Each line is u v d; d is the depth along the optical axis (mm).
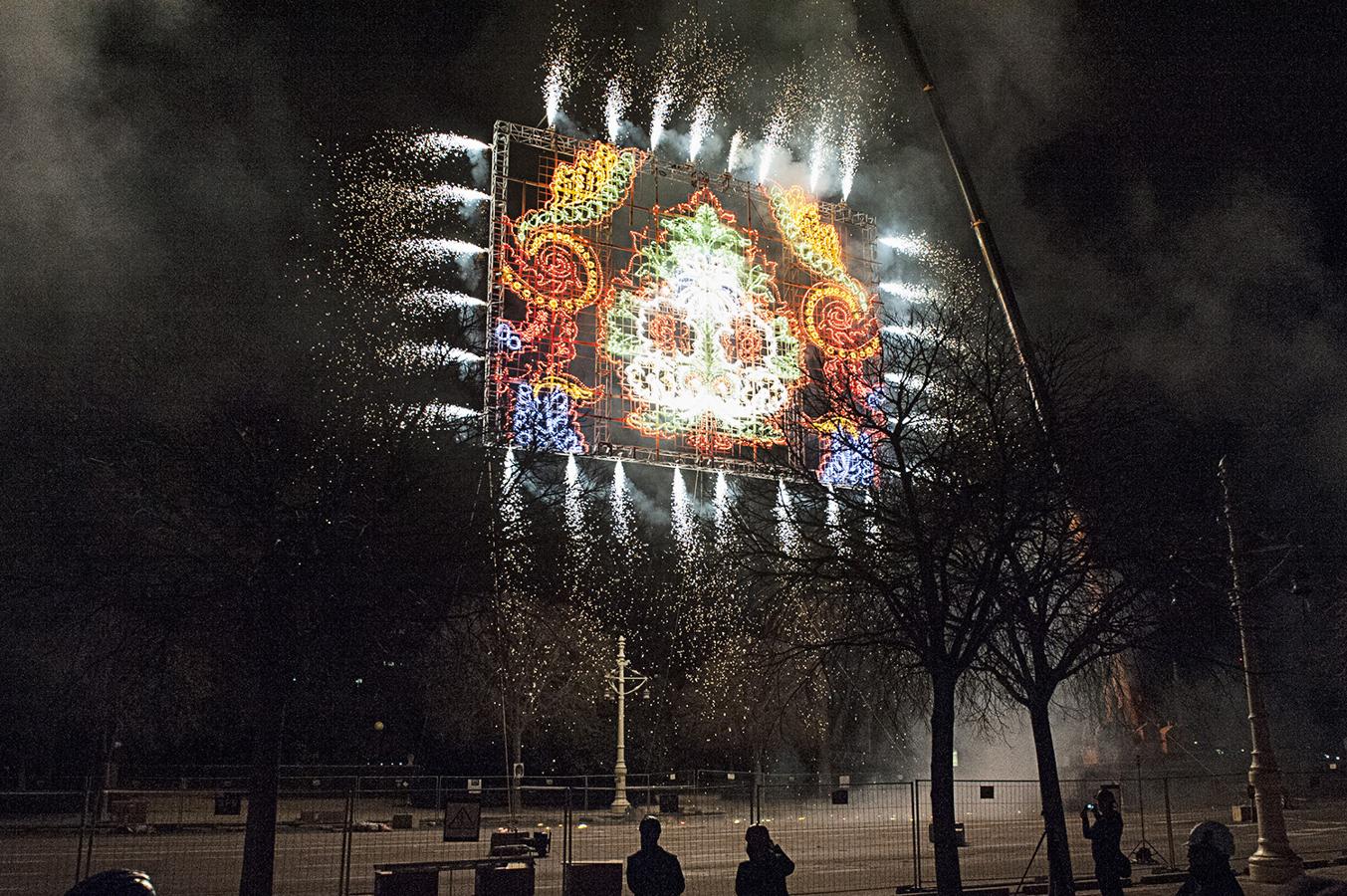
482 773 54688
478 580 16438
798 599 23828
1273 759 21531
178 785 33938
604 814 38656
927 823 31250
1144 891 21125
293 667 14867
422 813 28359
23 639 21031
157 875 21266
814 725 52281
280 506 14789
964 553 17344
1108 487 17516
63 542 14688
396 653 16266
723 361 66688
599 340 64875
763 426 65812
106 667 20203
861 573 16891
